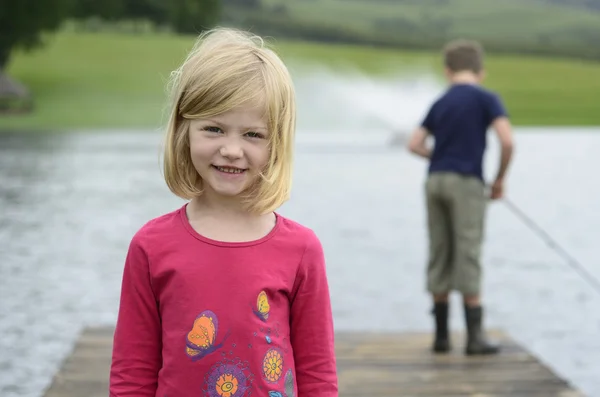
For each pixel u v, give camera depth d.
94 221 12.42
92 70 48.91
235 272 2.13
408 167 20.78
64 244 10.62
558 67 58.59
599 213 13.68
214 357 2.10
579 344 6.77
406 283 8.73
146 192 15.62
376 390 4.82
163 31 61.28
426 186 5.63
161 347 2.21
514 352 5.54
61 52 52.62
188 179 2.22
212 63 2.14
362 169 20.27
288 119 2.18
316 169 20.16
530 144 28.03
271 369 2.12
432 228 5.59
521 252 10.57
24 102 39.84
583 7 71.88
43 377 5.80
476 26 67.69
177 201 14.55
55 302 7.81
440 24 67.50
